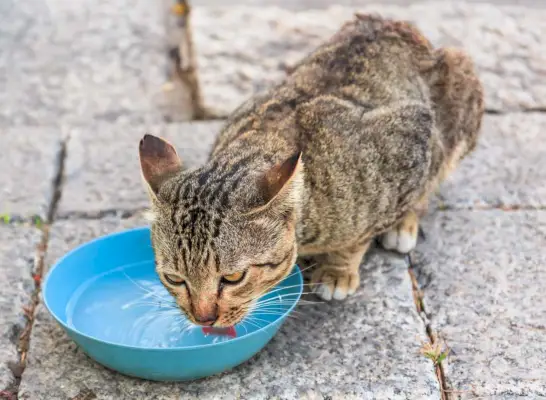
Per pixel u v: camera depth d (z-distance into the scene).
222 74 1.23
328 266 0.92
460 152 1.01
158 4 1.51
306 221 0.86
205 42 1.29
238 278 0.79
